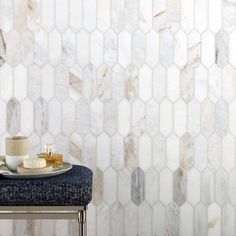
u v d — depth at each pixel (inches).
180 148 96.2
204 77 95.7
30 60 94.4
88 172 76.8
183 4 94.9
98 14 94.4
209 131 96.3
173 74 95.3
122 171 96.3
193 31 95.1
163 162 96.3
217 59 95.4
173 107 95.7
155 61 95.0
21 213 68.3
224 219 97.2
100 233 96.8
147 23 94.7
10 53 94.2
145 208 96.7
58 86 94.8
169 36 95.0
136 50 94.9
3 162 78.2
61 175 73.7
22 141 75.9
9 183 68.8
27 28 94.1
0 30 94.0
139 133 95.8
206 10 95.1
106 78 95.0
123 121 95.5
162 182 96.5
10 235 96.3
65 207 68.8
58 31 94.3
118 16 94.4
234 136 96.3
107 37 94.5
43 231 96.6
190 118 96.0
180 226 97.1
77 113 95.2
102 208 96.5
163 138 96.0
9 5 93.8
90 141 95.7
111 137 95.7
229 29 95.4
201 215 97.1
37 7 94.0
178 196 96.7
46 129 95.3
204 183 96.7
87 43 94.5
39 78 94.7
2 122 95.0
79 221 68.9
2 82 94.4
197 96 95.8
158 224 97.0
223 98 96.0
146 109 95.5
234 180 96.8
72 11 94.2
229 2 95.3
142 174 96.4
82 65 94.7
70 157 95.7
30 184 68.6
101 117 95.4
